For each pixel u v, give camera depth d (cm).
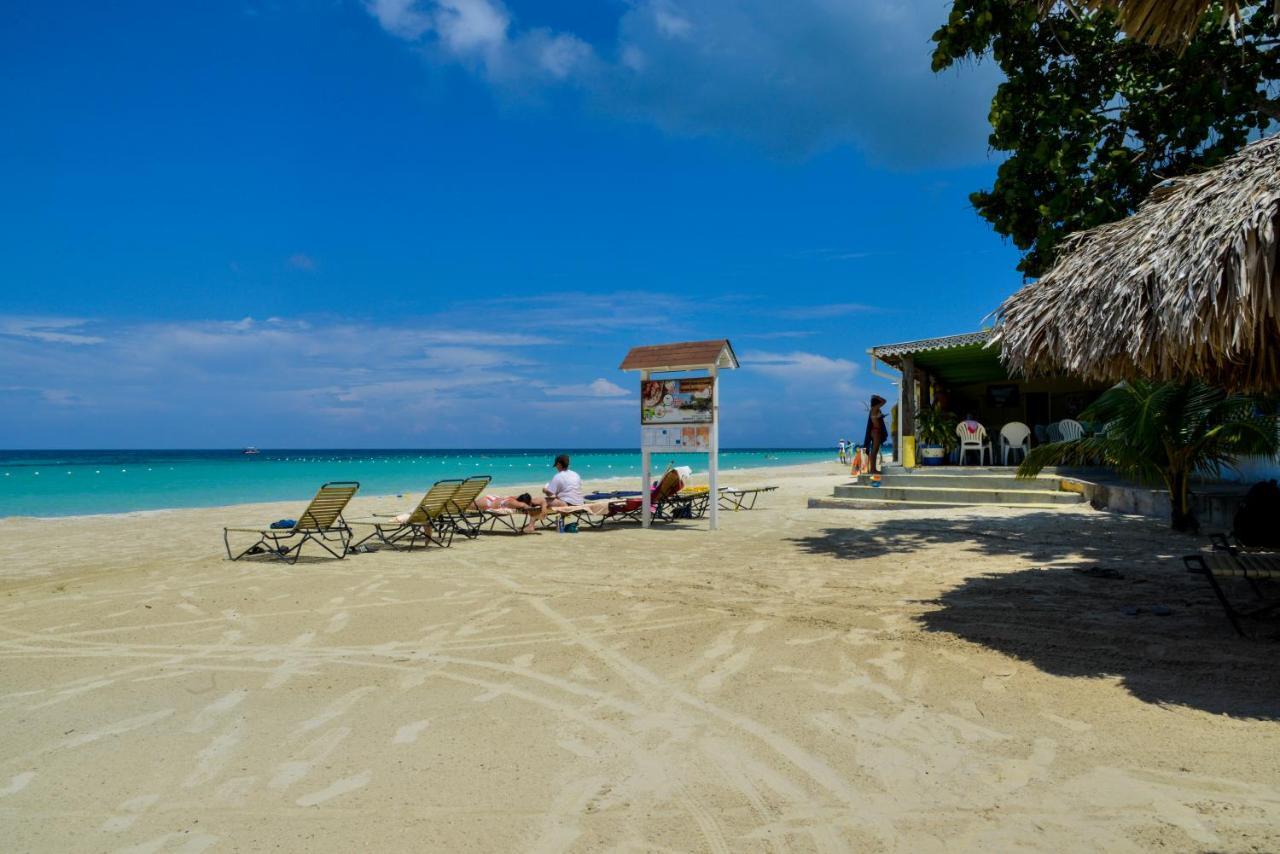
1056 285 513
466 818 292
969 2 894
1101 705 396
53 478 4159
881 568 821
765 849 267
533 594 721
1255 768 318
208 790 318
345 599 712
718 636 555
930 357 1811
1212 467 1009
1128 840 265
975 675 452
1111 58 916
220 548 1123
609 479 3625
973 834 273
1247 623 545
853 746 355
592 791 314
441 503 1076
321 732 383
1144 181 894
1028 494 1435
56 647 554
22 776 333
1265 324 429
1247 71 874
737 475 3519
